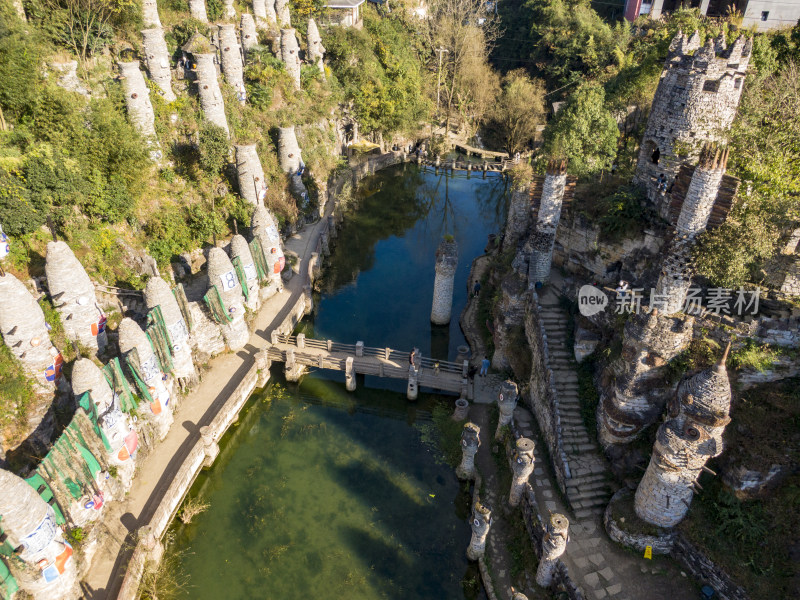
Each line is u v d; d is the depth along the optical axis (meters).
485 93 73.12
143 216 36.06
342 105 65.12
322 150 55.25
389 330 38.75
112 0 41.00
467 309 39.50
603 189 29.72
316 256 43.53
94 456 21.92
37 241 27.97
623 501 22.09
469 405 30.66
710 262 20.83
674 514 20.30
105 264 31.62
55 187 28.34
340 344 34.12
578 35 69.38
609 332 25.95
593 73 66.06
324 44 65.25
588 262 29.89
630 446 23.22
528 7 80.62
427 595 22.50
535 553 22.05
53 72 33.06
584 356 27.06
